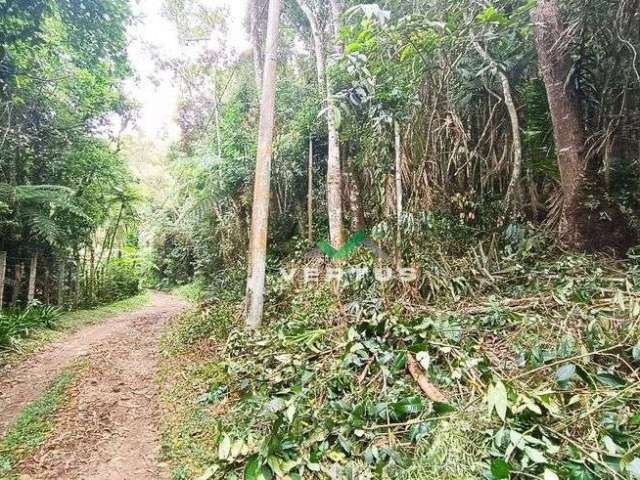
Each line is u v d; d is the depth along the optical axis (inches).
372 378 127.4
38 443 132.8
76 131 393.4
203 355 223.1
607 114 187.2
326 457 99.6
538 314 142.3
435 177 225.0
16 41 280.1
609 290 141.2
